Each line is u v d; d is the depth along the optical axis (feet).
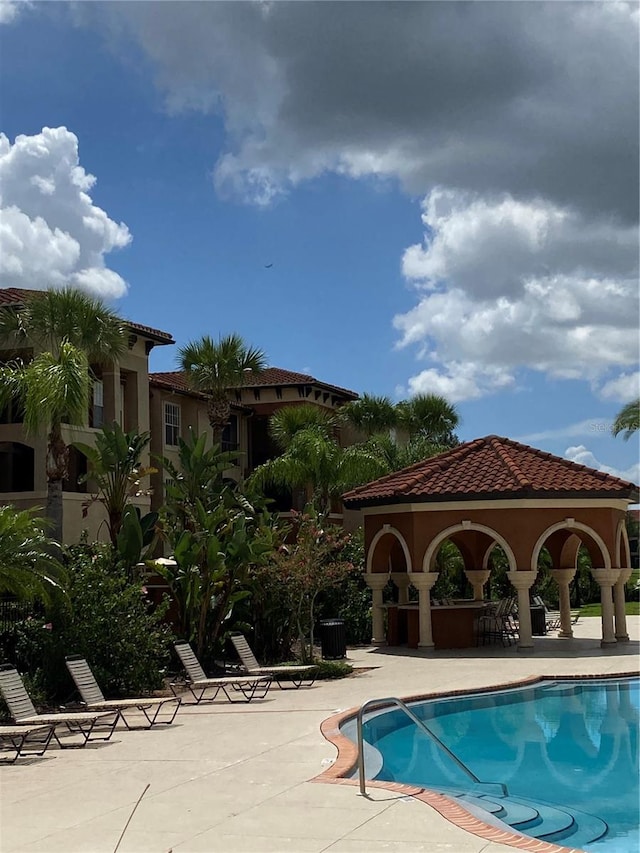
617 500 82.28
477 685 59.62
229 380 106.83
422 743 46.44
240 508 87.40
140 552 70.90
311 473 109.60
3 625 60.13
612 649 80.59
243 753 39.17
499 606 89.97
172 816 28.45
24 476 105.09
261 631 78.95
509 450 89.71
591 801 35.35
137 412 107.24
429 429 153.07
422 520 82.89
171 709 54.39
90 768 37.04
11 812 29.66
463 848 24.27
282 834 25.99
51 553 65.57
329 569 72.74
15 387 72.23
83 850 25.08
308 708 52.54
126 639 59.72
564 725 50.78
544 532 80.43
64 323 75.72
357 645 91.35
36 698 54.60
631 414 136.15
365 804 29.19
